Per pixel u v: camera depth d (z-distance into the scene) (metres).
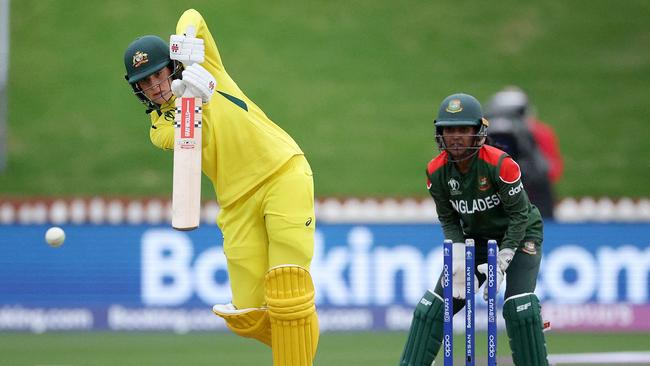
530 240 19.34
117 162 52.38
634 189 51.53
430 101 57.41
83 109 55.78
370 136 54.56
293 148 18.83
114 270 35.00
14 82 57.09
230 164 18.59
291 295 18.36
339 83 58.53
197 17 18.33
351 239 34.88
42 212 40.50
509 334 19.16
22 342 32.28
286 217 18.38
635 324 35.00
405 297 34.94
